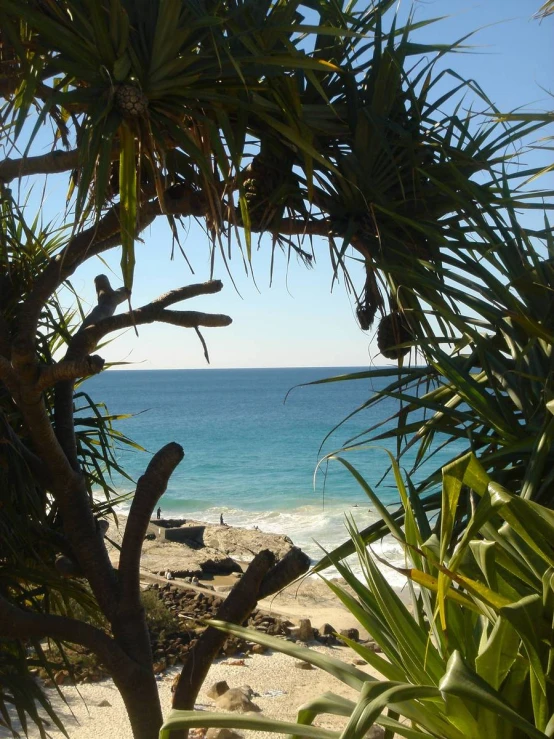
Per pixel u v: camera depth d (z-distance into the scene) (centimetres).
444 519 142
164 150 254
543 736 125
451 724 149
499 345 243
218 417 9662
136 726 265
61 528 326
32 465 287
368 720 128
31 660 286
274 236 306
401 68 291
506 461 199
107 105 236
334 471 4638
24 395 246
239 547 2448
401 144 292
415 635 163
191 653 268
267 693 941
